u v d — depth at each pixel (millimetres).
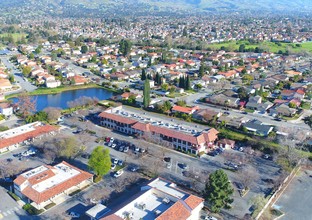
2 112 160625
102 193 96125
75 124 151000
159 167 112500
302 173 113375
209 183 88000
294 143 125562
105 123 151125
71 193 95812
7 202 91375
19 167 108562
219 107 181875
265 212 89812
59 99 199625
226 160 119625
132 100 183625
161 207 80875
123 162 116375
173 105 177750
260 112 174000
